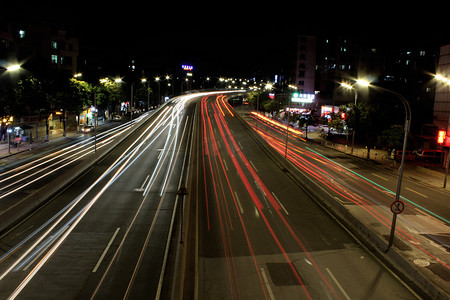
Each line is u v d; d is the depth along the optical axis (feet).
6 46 230.48
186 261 61.52
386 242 67.77
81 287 52.65
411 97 326.65
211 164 145.69
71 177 114.21
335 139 257.75
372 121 180.14
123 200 94.79
